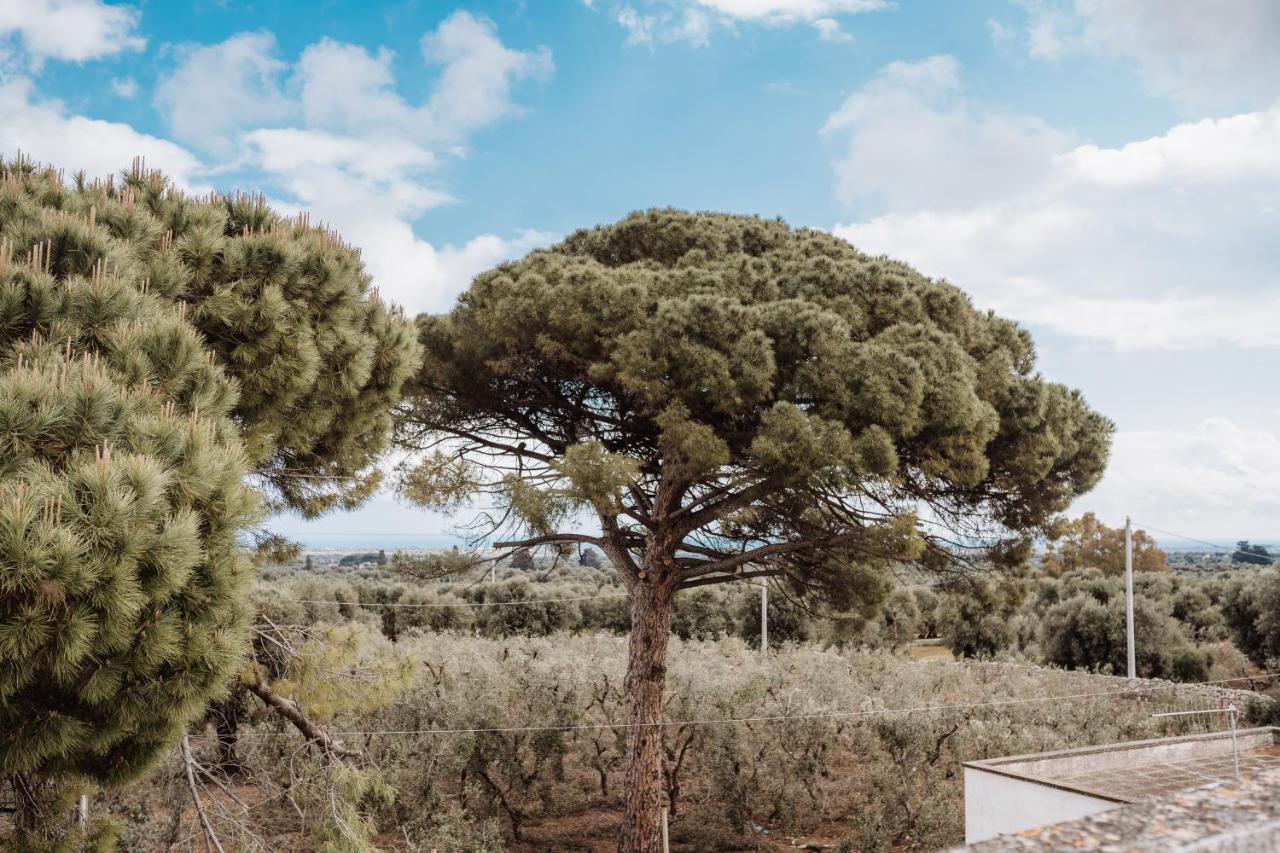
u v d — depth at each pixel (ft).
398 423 34.73
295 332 20.11
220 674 12.66
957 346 28.96
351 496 25.13
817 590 36.68
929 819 34.78
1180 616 90.12
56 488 10.96
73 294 15.26
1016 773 24.44
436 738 37.81
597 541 36.29
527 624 93.30
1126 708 48.65
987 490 33.83
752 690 42.80
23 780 16.26
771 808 39.68
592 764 43.50
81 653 10.55
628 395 30.86
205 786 22.72
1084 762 27.22
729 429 29.17
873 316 31.01
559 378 33.63
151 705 12.14
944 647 104.68
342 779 21.50
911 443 29.37
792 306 28.17
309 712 21.99
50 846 16.06
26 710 11.59
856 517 30.22
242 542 14.49
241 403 19.90
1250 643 80.69
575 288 29.17
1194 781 25.71
